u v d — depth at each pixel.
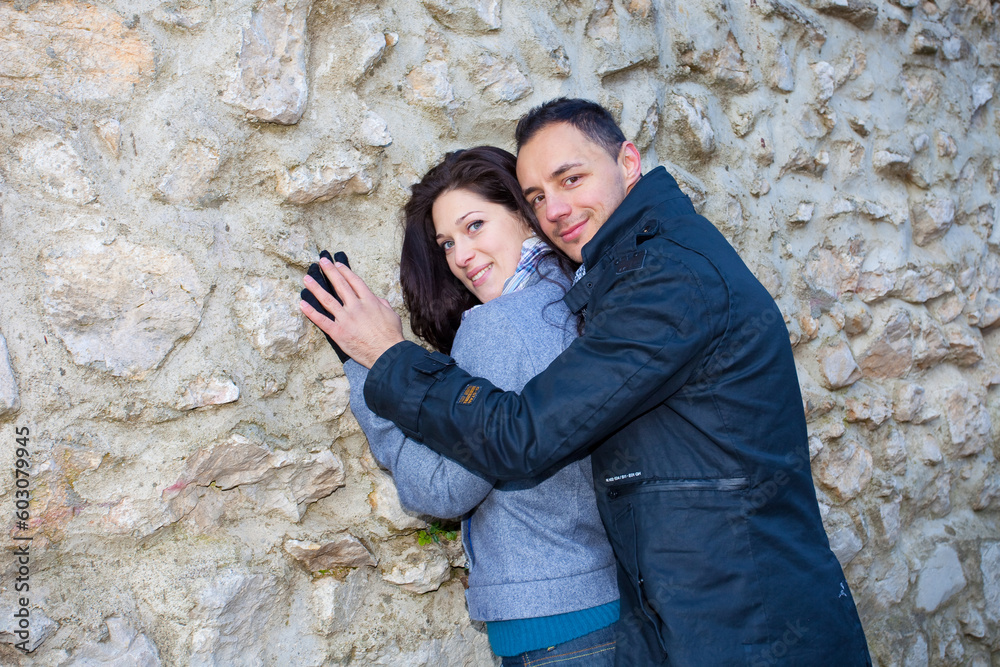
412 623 1.62
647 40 2.07
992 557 2.84
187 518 1.40
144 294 1.35
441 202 1.52
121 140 1.35
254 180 1.49
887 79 2.75
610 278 1.24
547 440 1.13
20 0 1.28
